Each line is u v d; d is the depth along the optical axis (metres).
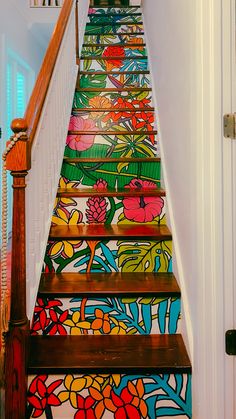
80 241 1.73
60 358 1.32
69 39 2.52
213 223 1.17
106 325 1.51
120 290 1.50
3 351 1.24
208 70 1.15
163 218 2.00
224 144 1.16
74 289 1.52
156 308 1.51
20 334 1.25
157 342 1.44
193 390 1.26
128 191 2.03
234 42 1.14
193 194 1.26
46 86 1.61
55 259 1.73
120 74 3.15
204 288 1.19
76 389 1.28
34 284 1.46
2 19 3.91
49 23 4.92
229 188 1.17
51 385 1.28
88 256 1.73
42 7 4.88
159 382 1.28
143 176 2.23
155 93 2.68
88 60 3.40
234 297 1.18
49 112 1.78
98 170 2.22
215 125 1.15
